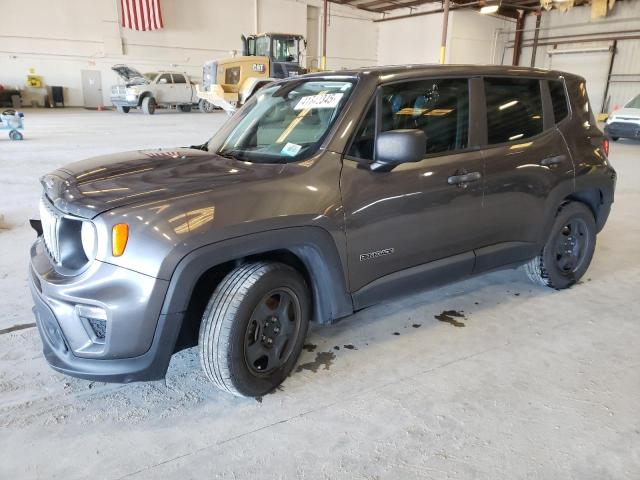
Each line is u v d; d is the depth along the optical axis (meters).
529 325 3.05
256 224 2.05
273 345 2.31
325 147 2.38
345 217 2.33
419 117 2.68
